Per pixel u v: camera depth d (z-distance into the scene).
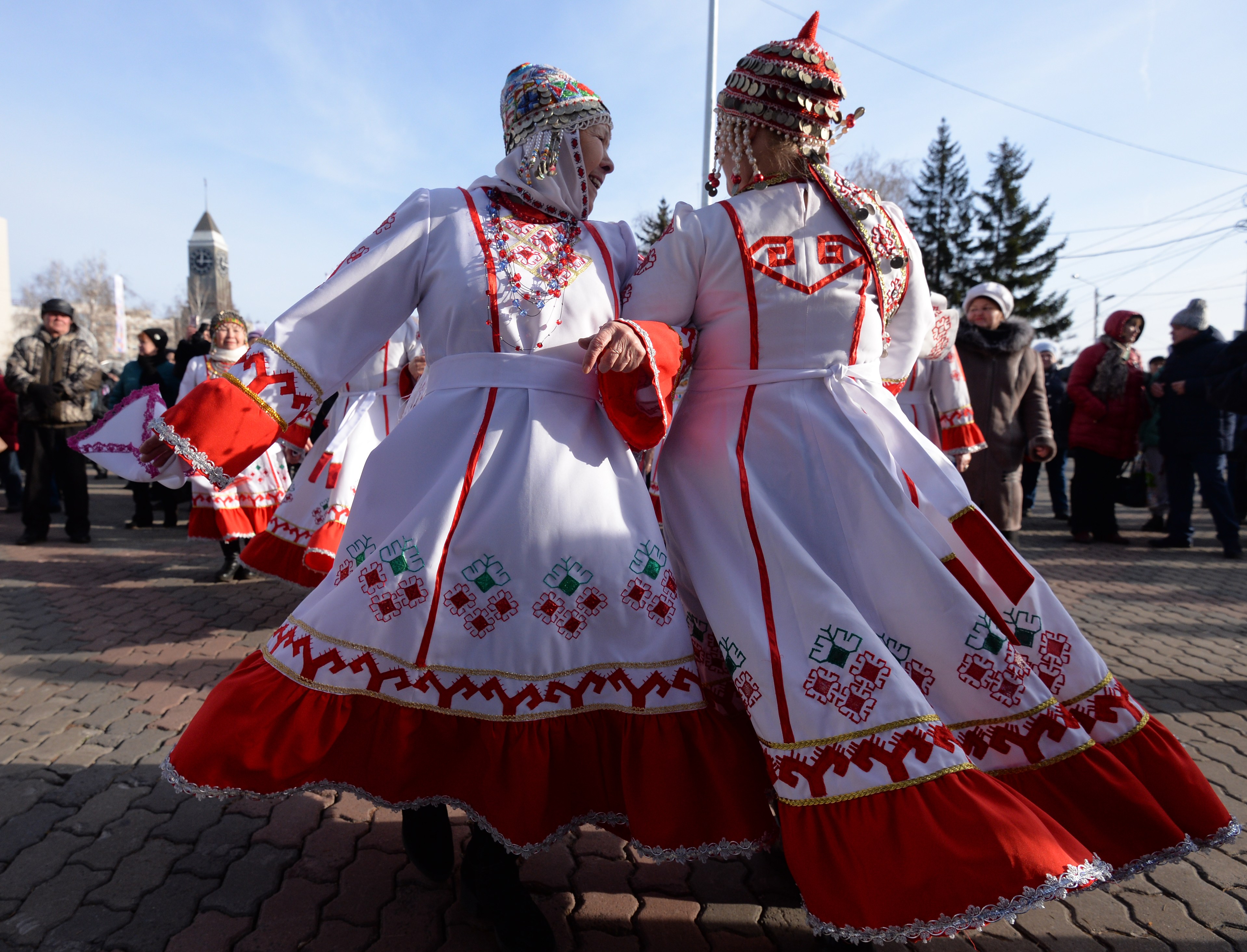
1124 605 5.06
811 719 1.45
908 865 1.31
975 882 1.26
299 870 2.03
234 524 5.19
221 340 4.98
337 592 1.57
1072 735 1.53
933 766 1.36
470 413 1.71
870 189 1.86
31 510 6.82
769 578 1.58
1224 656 4.01
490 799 1.51
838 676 1.46
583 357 1.77
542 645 1.57
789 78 1.73
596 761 1.57
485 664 1.55
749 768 1.57
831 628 1.49
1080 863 1.27
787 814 1.44
